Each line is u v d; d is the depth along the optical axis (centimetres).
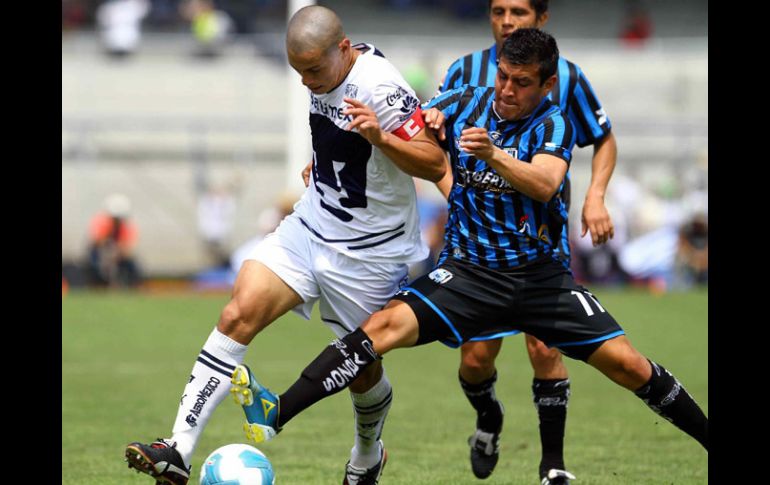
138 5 9438
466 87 1897
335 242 1866
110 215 6700
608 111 8906
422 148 1775
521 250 1819
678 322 5050
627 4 11094
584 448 2523
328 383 1733
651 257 6631
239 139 8025
